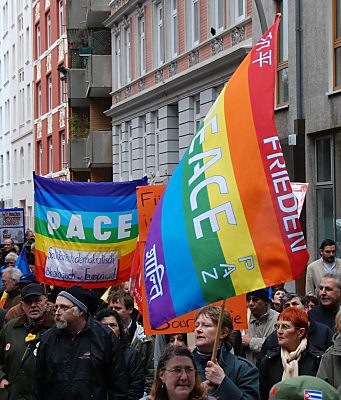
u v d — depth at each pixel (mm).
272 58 7746
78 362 9641
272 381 9898
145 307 9586
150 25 38406
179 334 9914
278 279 7484
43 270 14484
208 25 31672
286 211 7547
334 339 8898
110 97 47844
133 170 41750
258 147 7645
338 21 22797
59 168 55969
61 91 55562
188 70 33062
